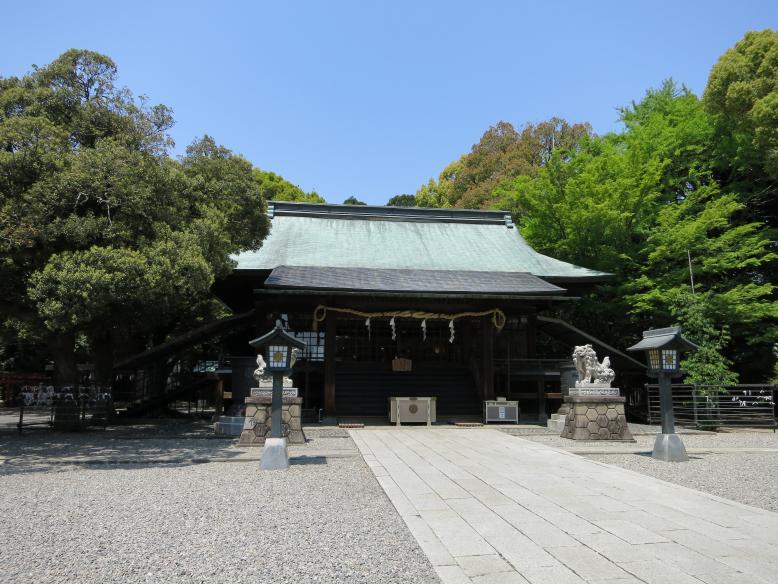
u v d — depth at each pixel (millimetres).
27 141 11297
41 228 11094
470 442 12742
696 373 18172
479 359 20391
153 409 21297
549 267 21141
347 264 20094
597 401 13383
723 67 21375
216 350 26578
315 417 17750
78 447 12148
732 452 11469
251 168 16969
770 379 22188
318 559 4605
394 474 8594
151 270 11211
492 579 4102
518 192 26359
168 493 7266
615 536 5227
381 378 19766
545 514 6078
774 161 19984
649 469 9250
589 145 27406
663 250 20938
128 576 4227
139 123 13781
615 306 22688
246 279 18875
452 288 17406
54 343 15336
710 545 4949
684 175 24766
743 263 20375
